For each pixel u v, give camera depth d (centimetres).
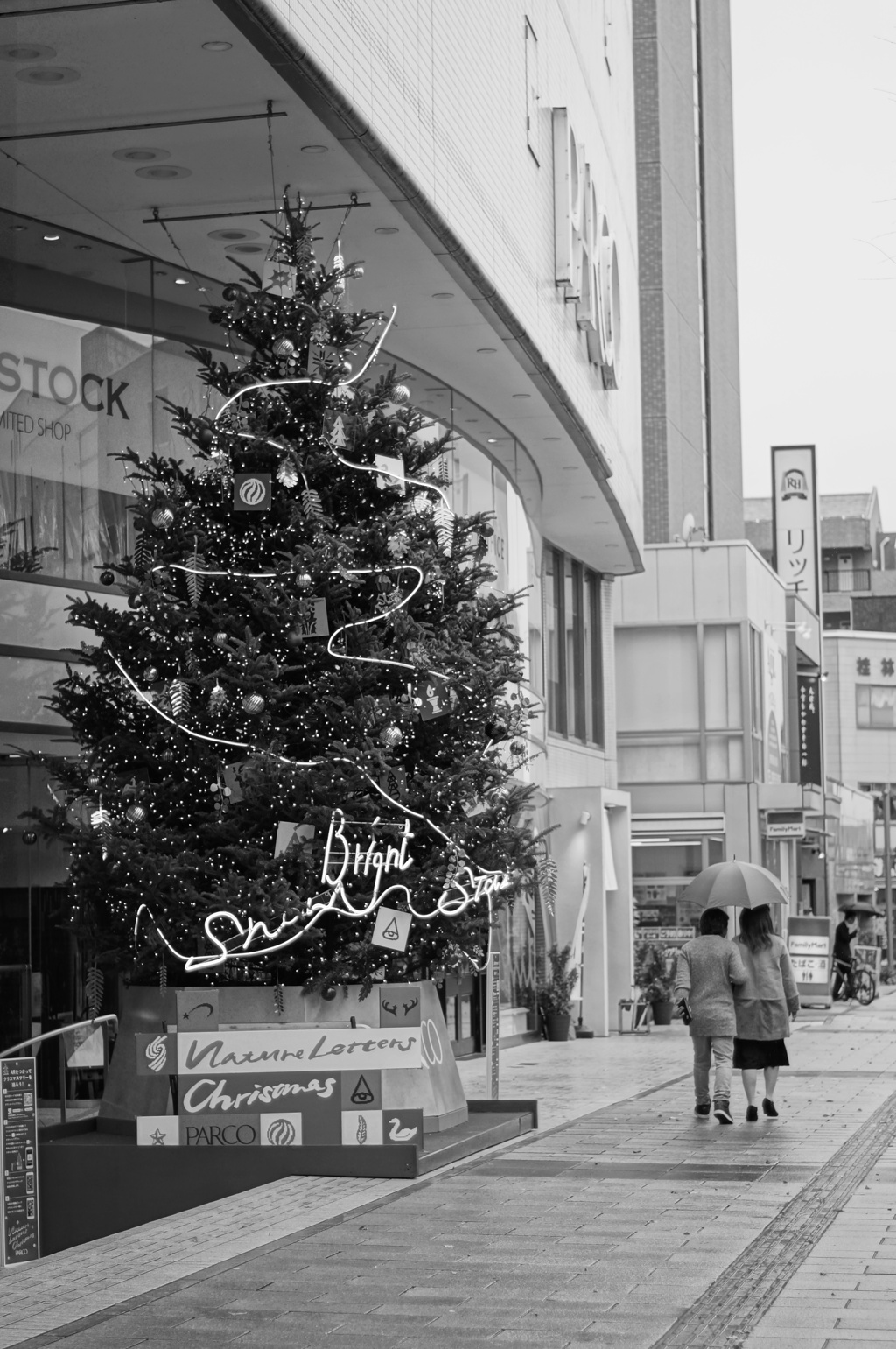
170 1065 1141
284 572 1211
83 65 1210
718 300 6506
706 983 1428
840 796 5544
